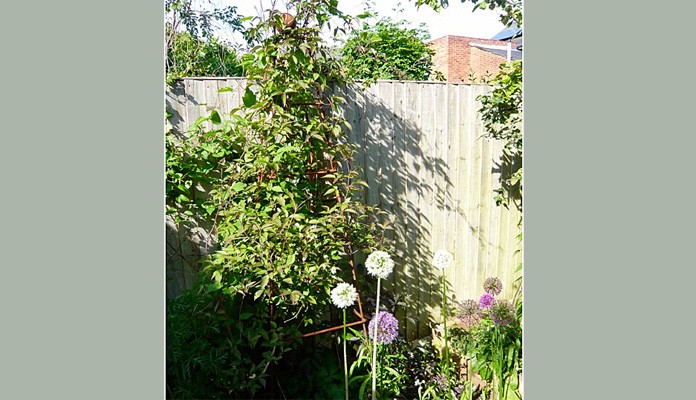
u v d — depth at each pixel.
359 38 2.83
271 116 2.50
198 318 2.28
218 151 2.53
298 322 2.61
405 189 3.05
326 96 2.77
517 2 3.54
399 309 3.08
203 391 2.24
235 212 2.31
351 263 2.64
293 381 2.51
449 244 3.25
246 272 2.25
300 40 2.48
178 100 2.55
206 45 3.50
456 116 3.18
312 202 2.66
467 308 2.81
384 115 2.95
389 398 2.51
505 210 3.43
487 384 2.72
